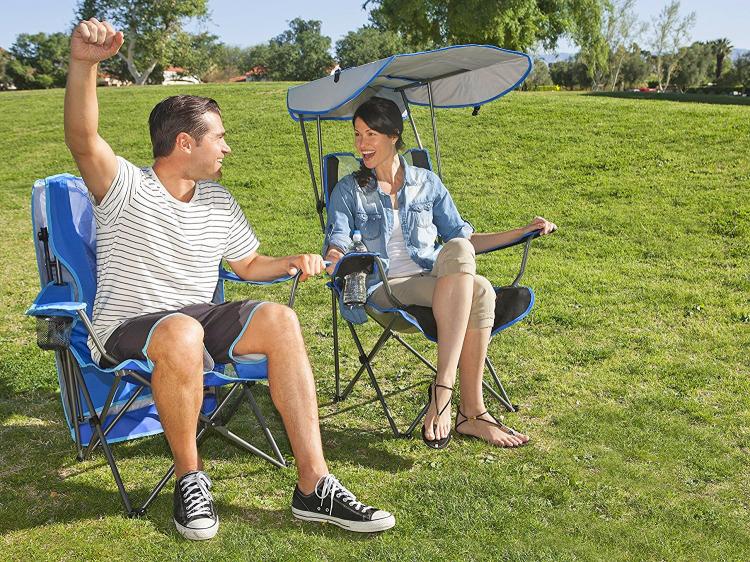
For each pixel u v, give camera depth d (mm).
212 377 2461
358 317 3020
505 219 6828
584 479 2643
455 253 2779
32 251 6355
